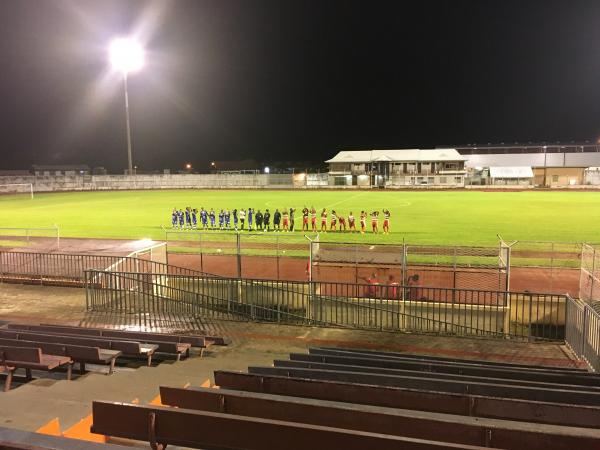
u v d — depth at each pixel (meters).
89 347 8.96
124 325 13.66
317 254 18.73
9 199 59.78
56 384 8.34
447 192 70.00
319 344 12.05
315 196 62.91
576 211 42.31
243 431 4.51
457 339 12.66
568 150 96.31
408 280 18.22
